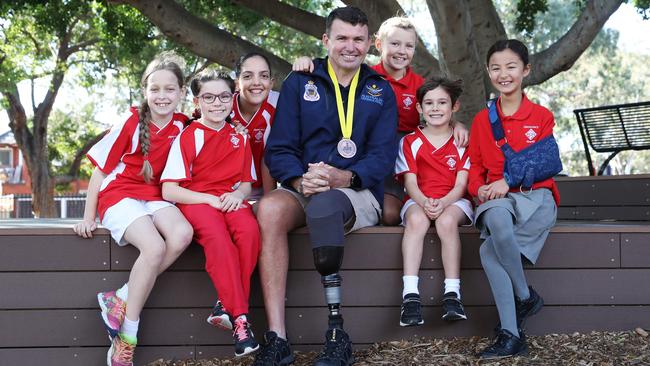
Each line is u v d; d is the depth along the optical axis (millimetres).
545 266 4023
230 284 3584
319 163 3818
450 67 7941
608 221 6203
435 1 7484
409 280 3865
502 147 3969
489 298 4035
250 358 3893
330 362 3479
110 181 3836
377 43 4938
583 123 7785
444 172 4188
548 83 40312
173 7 8695
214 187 3869
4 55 20391
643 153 40969
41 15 13070
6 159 43469
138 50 13352
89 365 3871
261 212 3758
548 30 35625
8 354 3855
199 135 3834
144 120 3828
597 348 3797
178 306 3906
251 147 4402
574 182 6805
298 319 3975
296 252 3971
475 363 3629
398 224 4426
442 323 4023
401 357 3762
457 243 3924
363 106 4035
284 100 4070
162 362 3887
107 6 12953
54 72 21859
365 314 3996
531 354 3732
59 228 3859
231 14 12555
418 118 4762
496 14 9219
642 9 10898
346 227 3846
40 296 3859
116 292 3729
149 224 3686
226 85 3852
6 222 5977
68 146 26781
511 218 3783
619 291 4020
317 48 21469
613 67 39562
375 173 3930
